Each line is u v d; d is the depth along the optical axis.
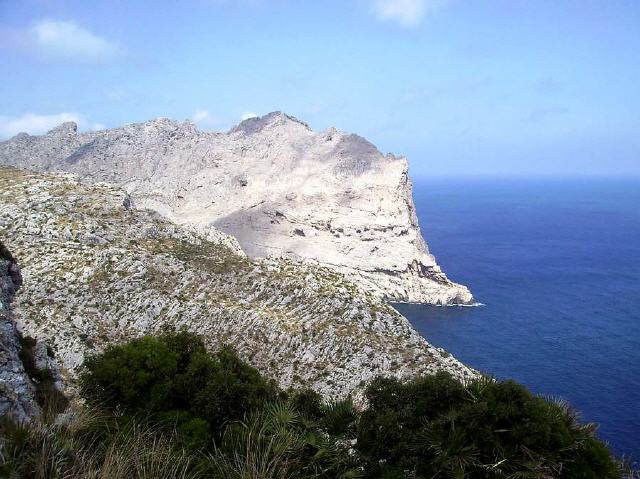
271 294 65.31
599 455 16.80
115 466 12.62
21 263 64.25
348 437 18.86
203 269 69.00
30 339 23.97
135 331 58.03
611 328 130.62
